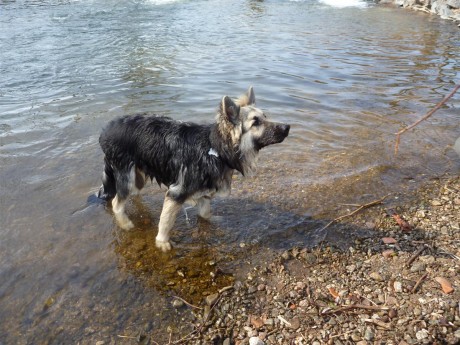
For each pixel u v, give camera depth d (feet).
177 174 5.23
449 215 5.99
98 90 10.73
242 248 5.45
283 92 10.81
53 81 11.37
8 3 23.06
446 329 4.10
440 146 8.13
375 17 22.22
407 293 4.58
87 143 7.93
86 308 4.47
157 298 4.64
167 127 5.36
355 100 10.40
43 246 5.32
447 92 10.90
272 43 16.05
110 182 5.92
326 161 7.59
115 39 16.19
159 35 17.06
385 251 5.29
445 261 5.02
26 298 4.55
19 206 6.06
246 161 5.30
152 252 5.36
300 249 5.41
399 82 11.69
